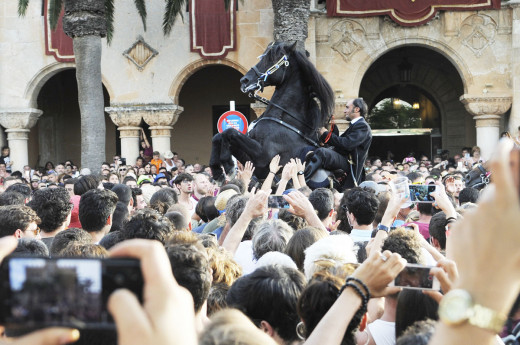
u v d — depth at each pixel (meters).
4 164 22.03
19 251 4.00
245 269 4.88
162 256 0.97
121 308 0.91
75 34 16.44
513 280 0.88
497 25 21.53
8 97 22.88
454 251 0.92
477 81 21.67
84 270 0.95
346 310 2.01
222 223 6.45
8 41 22.80
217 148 9.14
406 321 2.88
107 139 27.73
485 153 21.73
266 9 21.78
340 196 7.76
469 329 0.94
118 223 6.55
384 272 2.01
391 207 3.85
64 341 0.93
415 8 21.45
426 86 27.19
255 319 2.81
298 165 7.92
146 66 22.38
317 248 3.53
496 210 0.82
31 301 0.93
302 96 9.21
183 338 0.91
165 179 14.48
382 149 29.34
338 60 21.86
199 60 22.16
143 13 20.08
